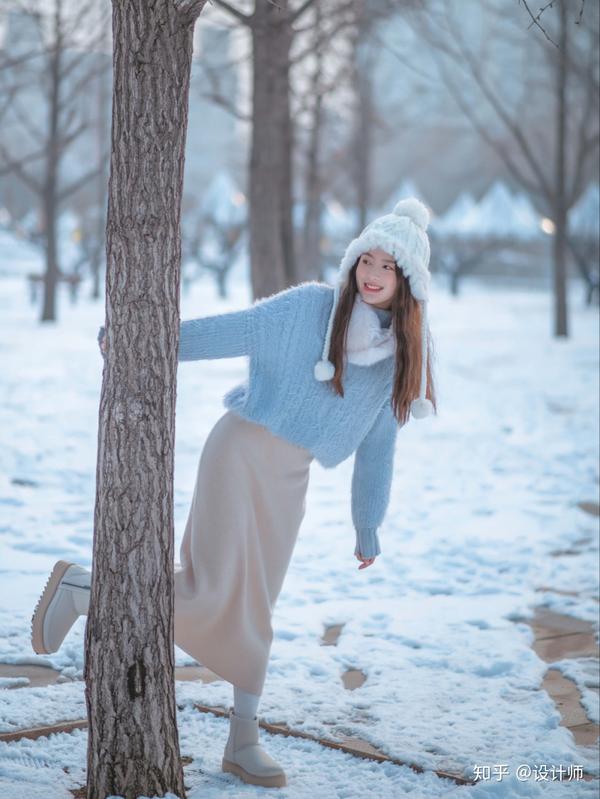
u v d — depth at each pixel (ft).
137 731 9.64
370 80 77.66
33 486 24.36
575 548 21.11
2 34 68.23
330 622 16.33
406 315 10.64
